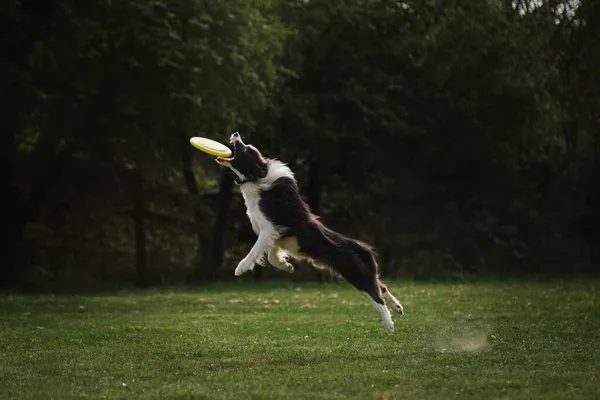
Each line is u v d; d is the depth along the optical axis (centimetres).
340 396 689
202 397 691
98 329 1177
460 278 2414
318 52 2483
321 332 1121
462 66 2558
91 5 1889
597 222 2767
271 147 2525
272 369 825
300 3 2531
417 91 2589
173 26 1922
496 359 866
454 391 708
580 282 2186
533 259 2738
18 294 1961
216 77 1967
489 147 2642
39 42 2011
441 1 2570
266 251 942
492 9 2584
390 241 2694
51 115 1955
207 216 2584
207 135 2062
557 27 2708
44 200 2277
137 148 2028
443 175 2705
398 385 734
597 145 2791
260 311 1452
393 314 1342
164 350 965
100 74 1911
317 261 956
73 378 790
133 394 708
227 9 1964
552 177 2777
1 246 2184
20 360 898
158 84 1922
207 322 1268
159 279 2408
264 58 2172
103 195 2384
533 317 1271
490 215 2756
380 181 2642
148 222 2538
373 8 2519
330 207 2706
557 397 683
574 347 957
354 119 2473
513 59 2586
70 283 2219
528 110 2602
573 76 2747
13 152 2106
